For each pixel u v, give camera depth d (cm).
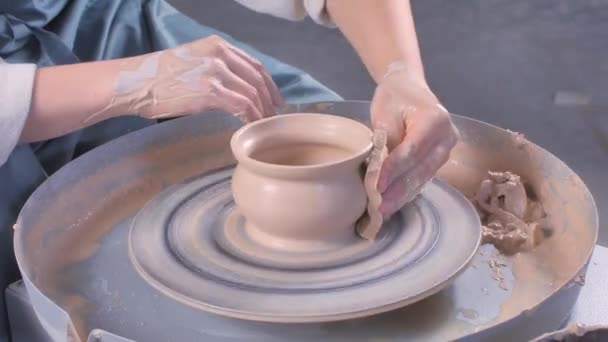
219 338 80
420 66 113
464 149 118
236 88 105
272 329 81
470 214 96
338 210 86
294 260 87
